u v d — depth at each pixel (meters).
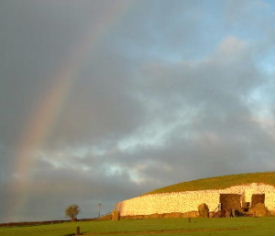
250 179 129.88
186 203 123.12
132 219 121.25
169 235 68.81
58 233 82.88
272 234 63.75
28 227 109.94
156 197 130.88
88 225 99.94
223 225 80.44
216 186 128.88
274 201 112.75
